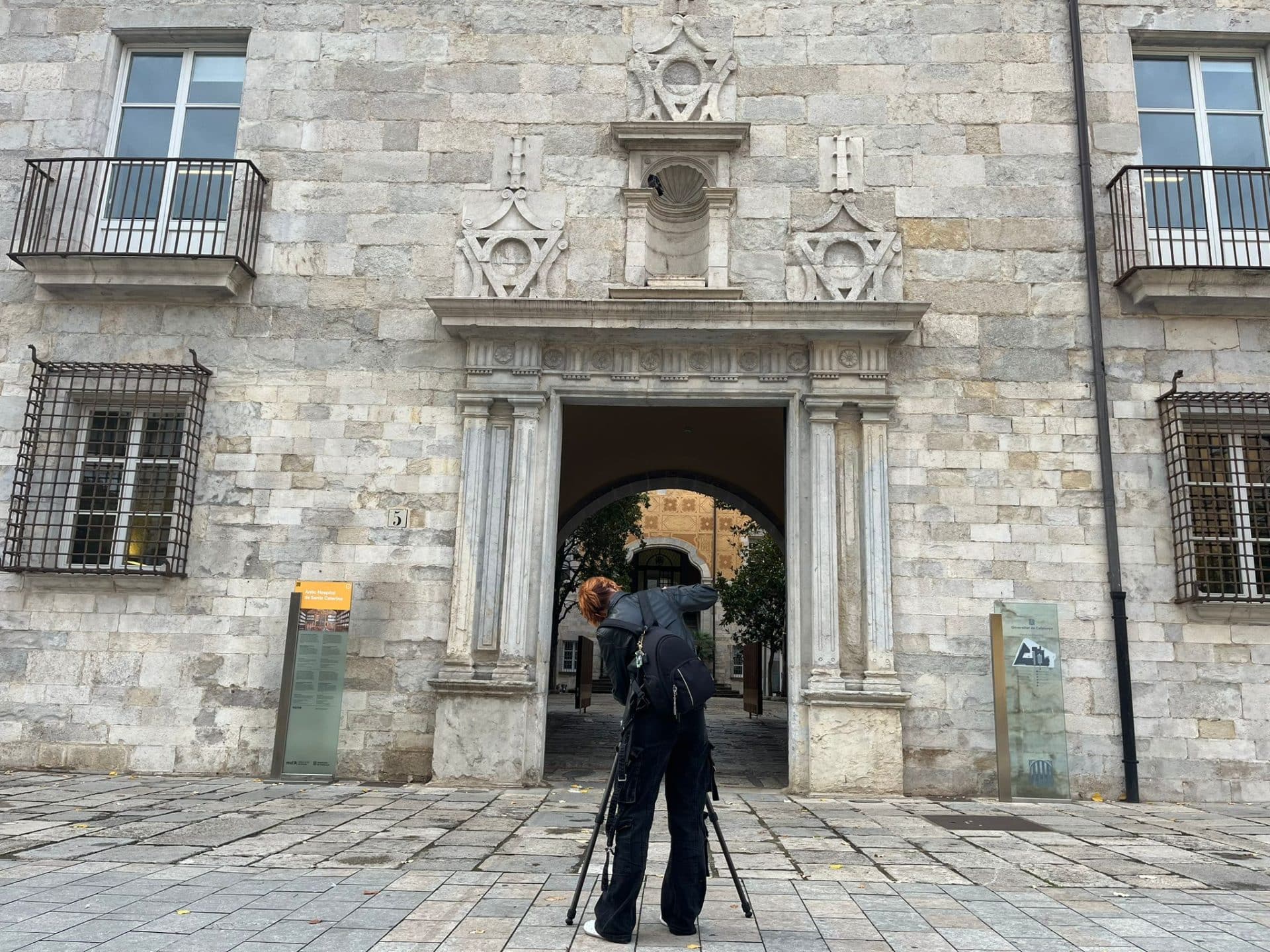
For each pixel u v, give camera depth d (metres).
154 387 9.41
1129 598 8.64
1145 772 8.30
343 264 9.62
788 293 9.37
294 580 9.01
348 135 9.90
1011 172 9.55
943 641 8.62
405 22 10.12
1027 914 4.15
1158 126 9.91
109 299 9.58
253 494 9.18
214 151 10.20
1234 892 4.63
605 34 10.03
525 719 8.52
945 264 9.38
